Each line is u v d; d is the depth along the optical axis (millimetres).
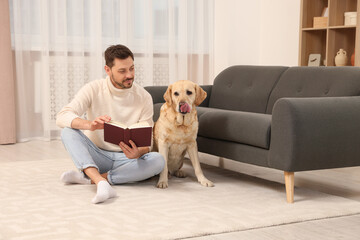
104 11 4816
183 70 5266
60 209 2225
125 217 2105
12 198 2424
